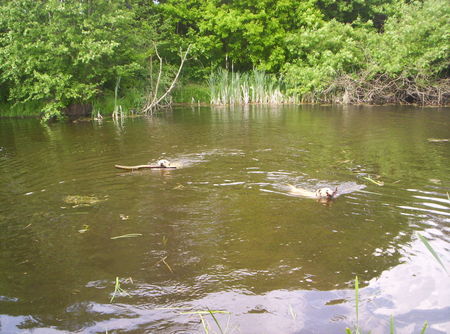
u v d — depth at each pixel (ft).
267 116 53.31
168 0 84.43
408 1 86.79
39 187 22.31
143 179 23.35
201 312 10.61
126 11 63.93
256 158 28.12
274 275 12.40
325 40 72.08
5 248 14.79
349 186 21.30
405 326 9.77
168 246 14.55
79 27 54.08
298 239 14.89
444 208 17.67
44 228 16.49
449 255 13.30
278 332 9.75
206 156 29.07
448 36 61.57
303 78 70.44
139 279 12.37
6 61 50.29
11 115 59.31
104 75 58.70
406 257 13.30
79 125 48.57
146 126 46.03
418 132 37.78
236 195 20.11
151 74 66.80
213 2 85.30
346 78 67.62
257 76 76.07
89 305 11.11
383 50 65.87
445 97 64.49
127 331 9.99
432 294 11.10
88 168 26.30
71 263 13.51
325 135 37.27
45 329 10.14
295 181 22.44
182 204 18.90
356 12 90.58
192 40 83.25
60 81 50.62
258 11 84.02
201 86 82.64
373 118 48.78
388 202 18.66
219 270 12.78
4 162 28.78
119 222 16.92
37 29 50.57
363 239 14.76
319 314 10.41
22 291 11.90
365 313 10.37
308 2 81.30
